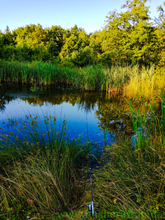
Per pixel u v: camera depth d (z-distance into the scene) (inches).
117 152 124.6
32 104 291.3
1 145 129.6
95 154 133.4
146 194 82.8
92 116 226.7
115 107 265.7
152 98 268.1
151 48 512.7
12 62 559.5
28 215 78.2
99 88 418.6
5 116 219.0
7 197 86.0
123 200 81.3
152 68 372.5
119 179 93.0
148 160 106.5
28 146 127.0
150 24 530.3
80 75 452.8
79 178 107.0
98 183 96.4
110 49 653.9
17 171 102.5
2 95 350.9
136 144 124.1
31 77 503.5
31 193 85.9
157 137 121.0
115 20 618.2
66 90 422.9
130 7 593.3
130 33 610.9
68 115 231.9
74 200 90.4
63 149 127.2
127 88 339.3
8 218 75.1
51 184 89.6
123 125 189.5
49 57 767.7
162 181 83.2
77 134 168.7
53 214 79.7
